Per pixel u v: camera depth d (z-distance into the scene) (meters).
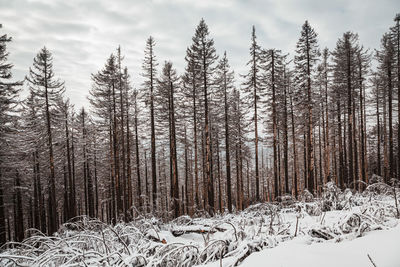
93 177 31.50
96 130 23.95
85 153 26.56
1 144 14.73
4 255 3.20
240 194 26.14
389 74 19.70
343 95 20.78
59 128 23.72
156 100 20.19
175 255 3.73
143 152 32.34
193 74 18.78
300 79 18.38
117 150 20.80
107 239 5.21
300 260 2.51
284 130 21.98
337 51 20.69
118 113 21.97
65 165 26.16
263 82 19.41
